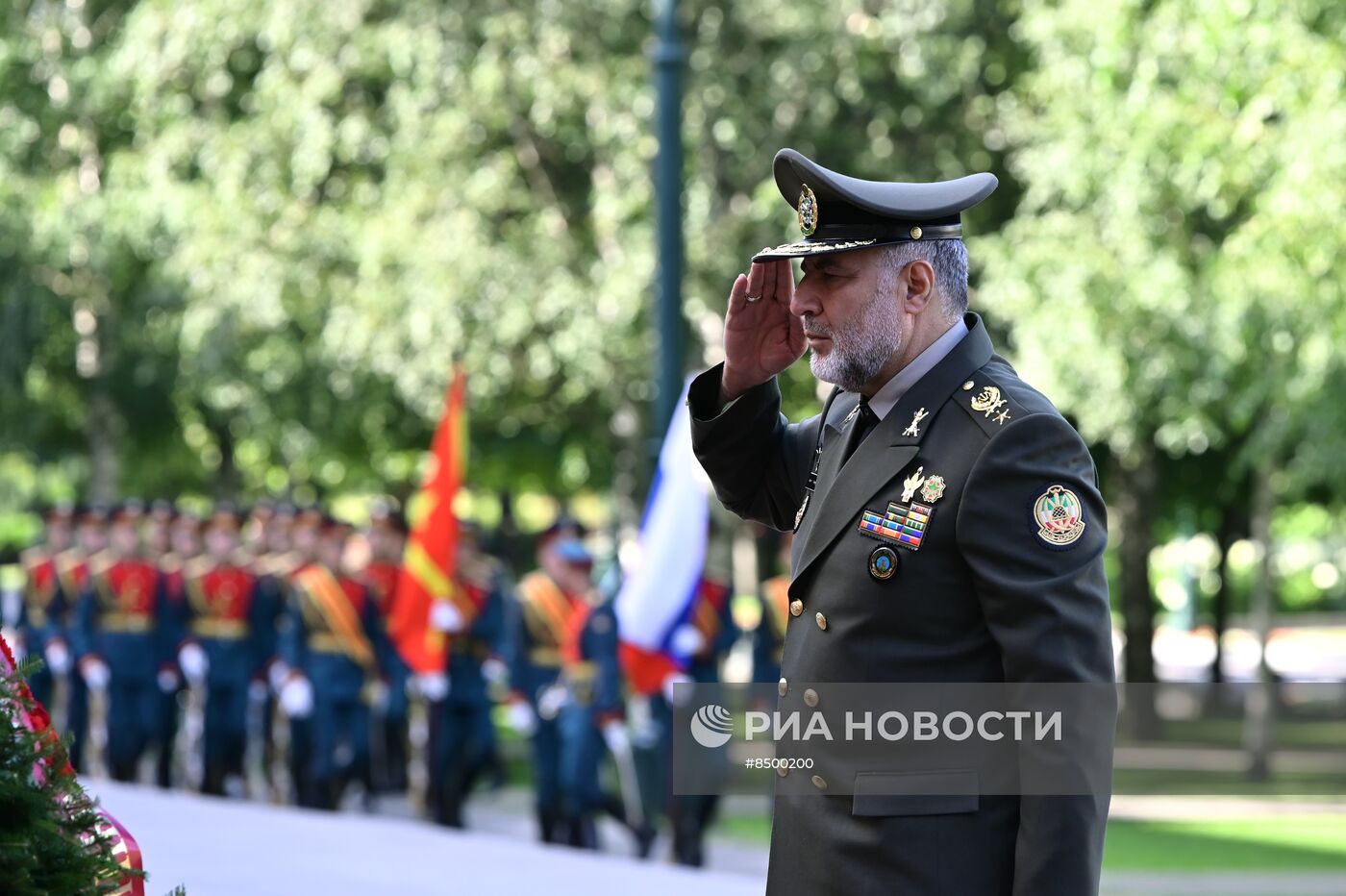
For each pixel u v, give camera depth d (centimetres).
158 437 8269
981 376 1080
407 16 5562
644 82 5506
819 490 1134
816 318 1096
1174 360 4428
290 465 9138
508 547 5766
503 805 5072
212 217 5959
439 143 5612
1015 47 5441
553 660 4125
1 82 7044
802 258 1095
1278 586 13200
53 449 8350
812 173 1079
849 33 5447
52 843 1009
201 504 9681
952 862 1036
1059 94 4447
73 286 7144
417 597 4212
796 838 1091
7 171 6994
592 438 7775
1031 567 1014
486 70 5491
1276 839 4012
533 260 5609
